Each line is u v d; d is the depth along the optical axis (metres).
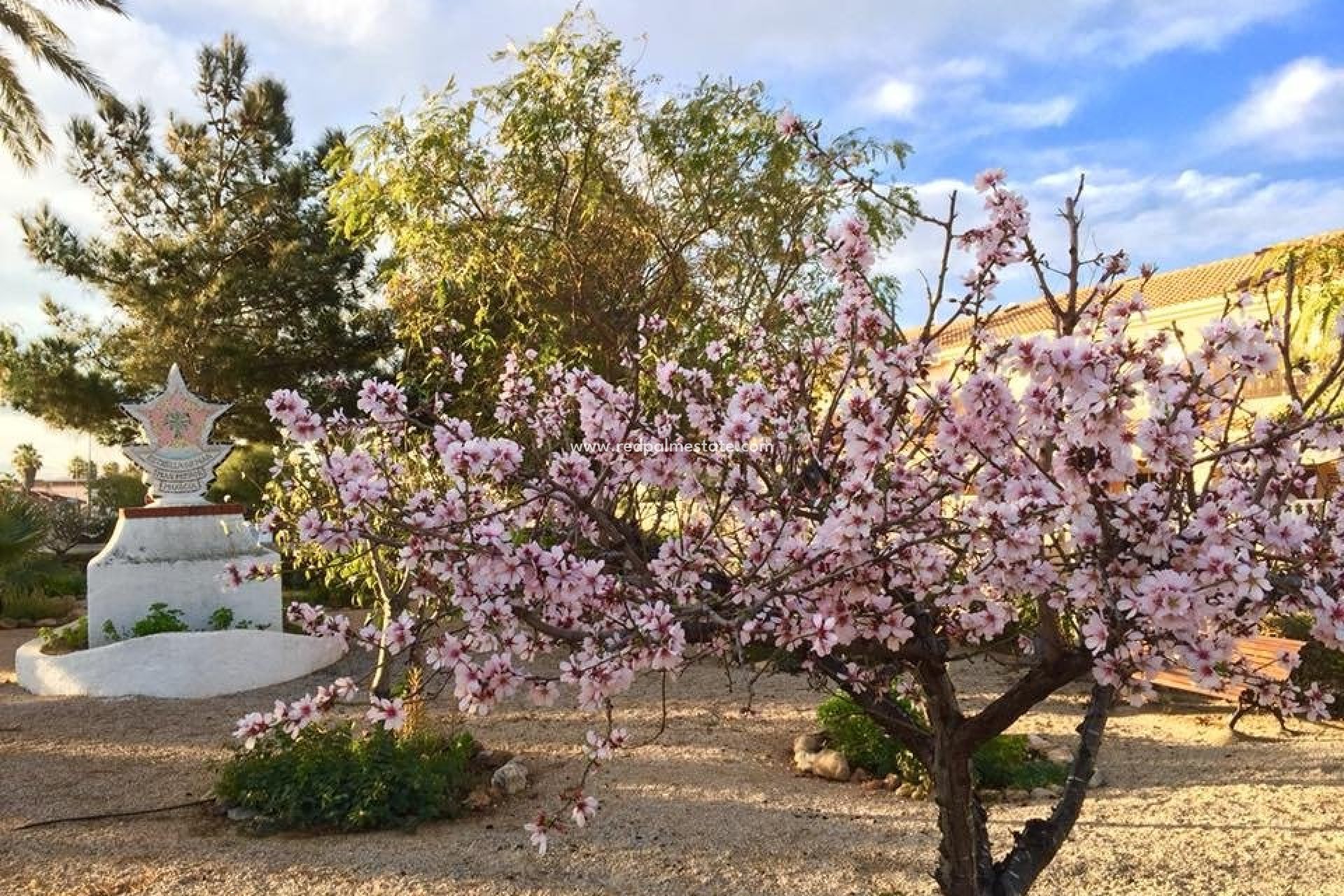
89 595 9.10
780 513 2.67
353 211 8.68
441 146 8.29
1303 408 2.54
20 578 13.62
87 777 6.05
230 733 7.15
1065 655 2.52
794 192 8.21
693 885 4.32
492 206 8.60
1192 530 2.20
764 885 4.32
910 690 3.31
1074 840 4.84
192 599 9.34
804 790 5.73
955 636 2.75
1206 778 5.96
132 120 18.81
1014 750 5.90
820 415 3.41
